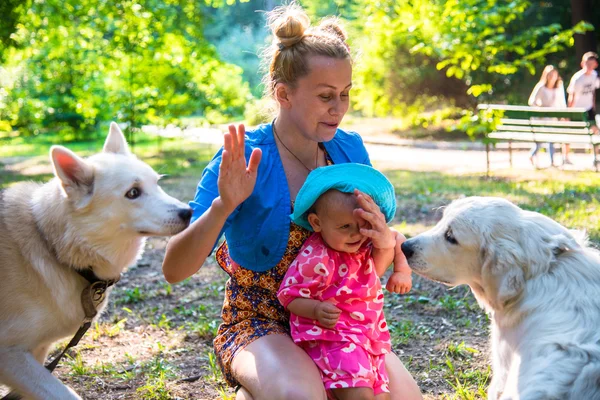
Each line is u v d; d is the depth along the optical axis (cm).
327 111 321
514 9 1381
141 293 654
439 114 1905
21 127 2759
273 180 327
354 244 305
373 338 310
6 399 392
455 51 1378
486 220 336
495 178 1321
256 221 322
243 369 302
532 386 294
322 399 286
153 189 378
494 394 349
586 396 283
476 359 473
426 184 1249
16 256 358
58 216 361
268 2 714
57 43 1959
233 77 2688
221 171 289
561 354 296
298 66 317
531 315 320
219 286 673
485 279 338
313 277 304
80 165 359
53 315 366
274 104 353
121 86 2034
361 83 2292
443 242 348
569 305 311
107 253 373
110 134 406
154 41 1959
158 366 472
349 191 303
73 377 461
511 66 1390
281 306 325
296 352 300
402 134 2436
